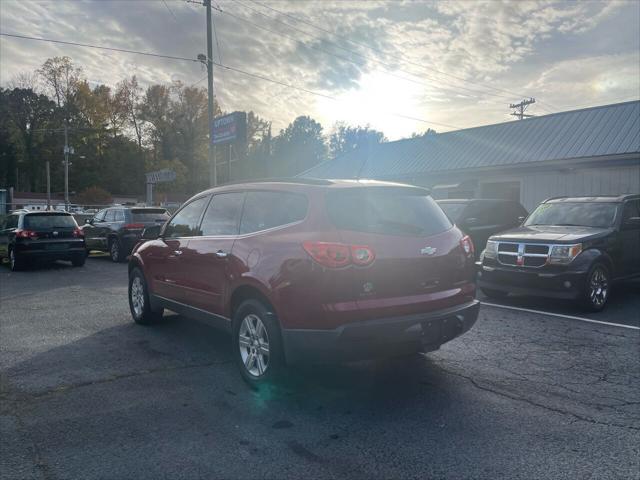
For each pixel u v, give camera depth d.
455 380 4.56
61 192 71.56
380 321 3.79
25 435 3.50
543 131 18.14
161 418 3.77
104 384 4.52
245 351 4.48
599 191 15.41
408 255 4.01
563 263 7.20
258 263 4.23
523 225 8.97
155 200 62.00
